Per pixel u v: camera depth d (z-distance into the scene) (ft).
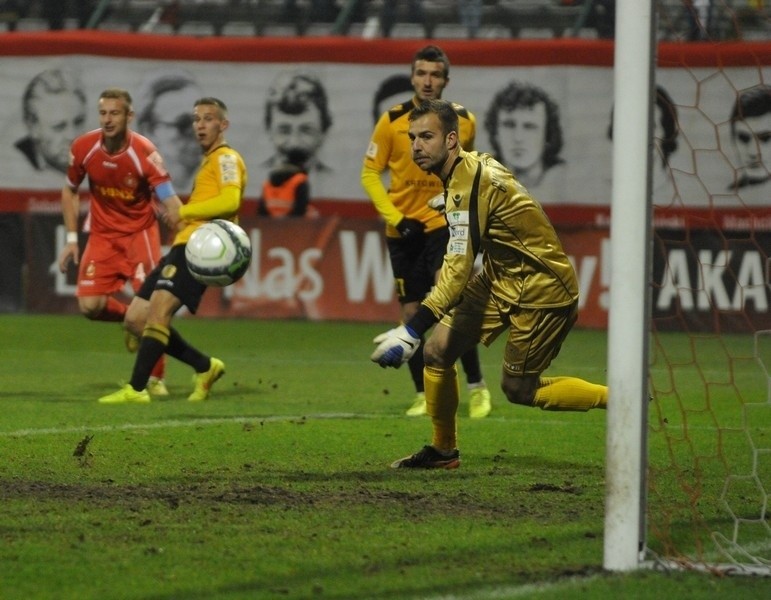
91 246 117.70
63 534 56.24
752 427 97.96
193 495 65.82
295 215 183.83
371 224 182.09
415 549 54.44
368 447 84.23
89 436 85.97
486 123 178.50
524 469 76.64
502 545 55.36
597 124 176.24
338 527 58.59
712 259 172.04
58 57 185.68
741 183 170.50
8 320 182.91
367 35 194.49
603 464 78.95
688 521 61.93
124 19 202.28
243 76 183.11
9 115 187.32
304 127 182.39
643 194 50.88
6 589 47.50
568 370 137.49
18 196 188.14
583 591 47.65
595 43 175.32
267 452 81.25
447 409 74.64
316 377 130.82
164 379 122.31
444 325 72.74
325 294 183.83
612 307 51.13
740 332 172.14
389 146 101.45
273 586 48.34
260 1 197.57
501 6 193.77
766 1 170.71
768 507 65.67
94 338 165.48
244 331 173.06
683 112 171.32
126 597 46.70
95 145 113.50
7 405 104.83
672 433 94.27
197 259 100.12
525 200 68.44
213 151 106.93
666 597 47.06
